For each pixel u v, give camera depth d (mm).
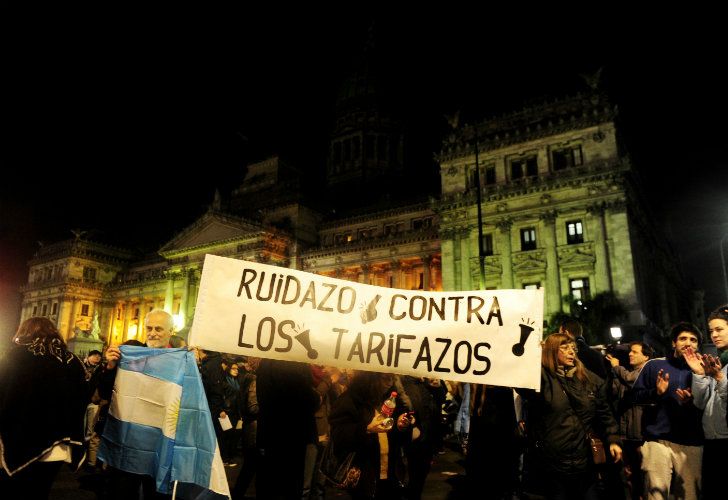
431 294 7328
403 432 8344
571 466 6715
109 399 7266
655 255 60781
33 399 6371
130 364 7160
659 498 7523
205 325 6883
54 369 6633
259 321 7008
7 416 6227
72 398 6758
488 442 7941
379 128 90750
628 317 41188
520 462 9281
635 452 9234
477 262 49344
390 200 75000
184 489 6840
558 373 7133
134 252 102125
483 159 52000
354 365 6957
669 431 7719
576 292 44500
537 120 50438
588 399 6949
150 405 6938
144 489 7344
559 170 47062
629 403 9508
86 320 91938
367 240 65750
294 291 7219
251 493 12031
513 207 48781
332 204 84375
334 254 67812
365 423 7156
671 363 7992
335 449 7125
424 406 9219
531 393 7043
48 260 96062
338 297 7270
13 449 6121
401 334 7094
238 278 7152
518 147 50219
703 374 6883
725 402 6676
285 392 7547
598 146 46031
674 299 71562
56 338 6887
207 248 74812
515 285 47156
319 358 6953
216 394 12414
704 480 7031
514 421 7992
